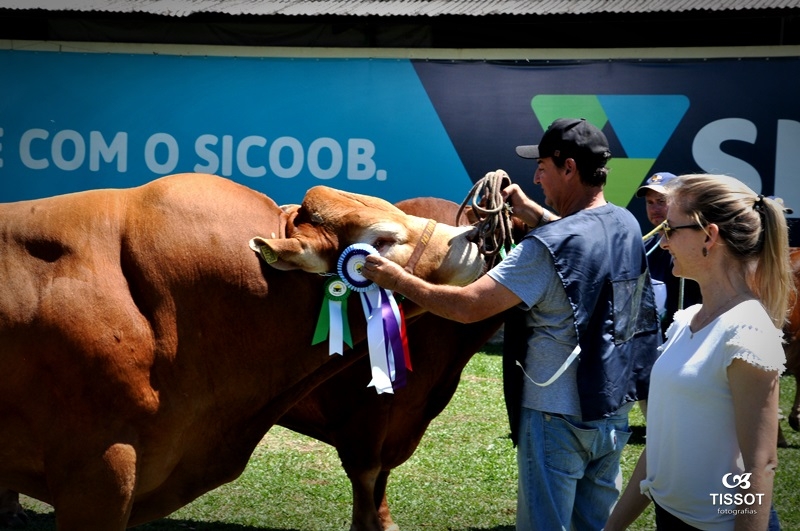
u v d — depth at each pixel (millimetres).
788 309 2500
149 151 10656
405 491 5469
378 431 4277
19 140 10789
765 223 2371
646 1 10430
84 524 2811
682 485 2395
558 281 2881
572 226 2906
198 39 11086
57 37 11328
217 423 3143
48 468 2834
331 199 3205
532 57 10578
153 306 2941
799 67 9734
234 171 10578
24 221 2963
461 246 3189
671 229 2436
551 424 2926
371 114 10414
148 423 2895
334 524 4883
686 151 9984
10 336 2789
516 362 3049
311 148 10492
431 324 4363
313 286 3180
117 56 10617
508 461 6133
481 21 10438
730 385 2295
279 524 4863
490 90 10250
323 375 3381
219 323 3047
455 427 6992
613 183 10148
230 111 10555
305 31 10984
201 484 3191
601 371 2881
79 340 2785
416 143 10391
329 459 6105
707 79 9891
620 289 2953
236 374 3105
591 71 10094
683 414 2385
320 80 10438
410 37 10938
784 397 8375
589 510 3109
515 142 10266
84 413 2793
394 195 10453
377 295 3119
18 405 2822
